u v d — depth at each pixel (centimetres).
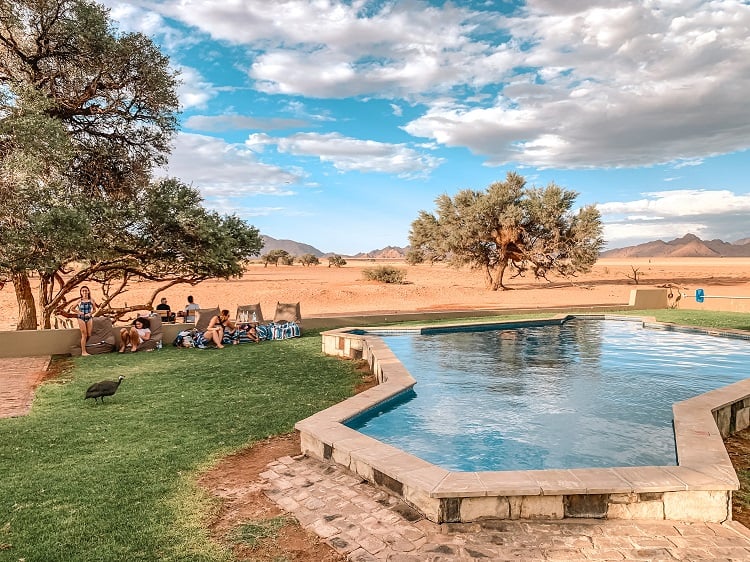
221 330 1427
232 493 510
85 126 1877
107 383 837
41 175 1473
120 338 1398
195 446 638
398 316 1994
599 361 1273
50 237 1355
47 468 564
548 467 611
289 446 649
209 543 412
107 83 1819
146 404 839
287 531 432
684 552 398
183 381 1004
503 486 452
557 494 451
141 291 3288
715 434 578
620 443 693
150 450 624
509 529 435
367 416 748
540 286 4628
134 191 1961
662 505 457
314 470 567
